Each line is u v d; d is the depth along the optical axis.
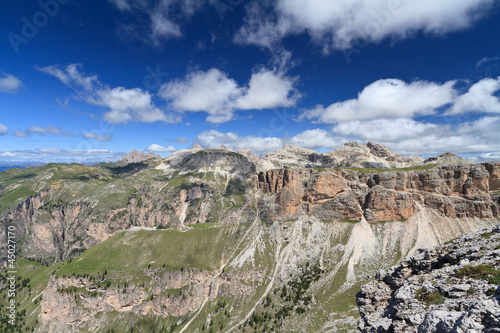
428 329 37.03
